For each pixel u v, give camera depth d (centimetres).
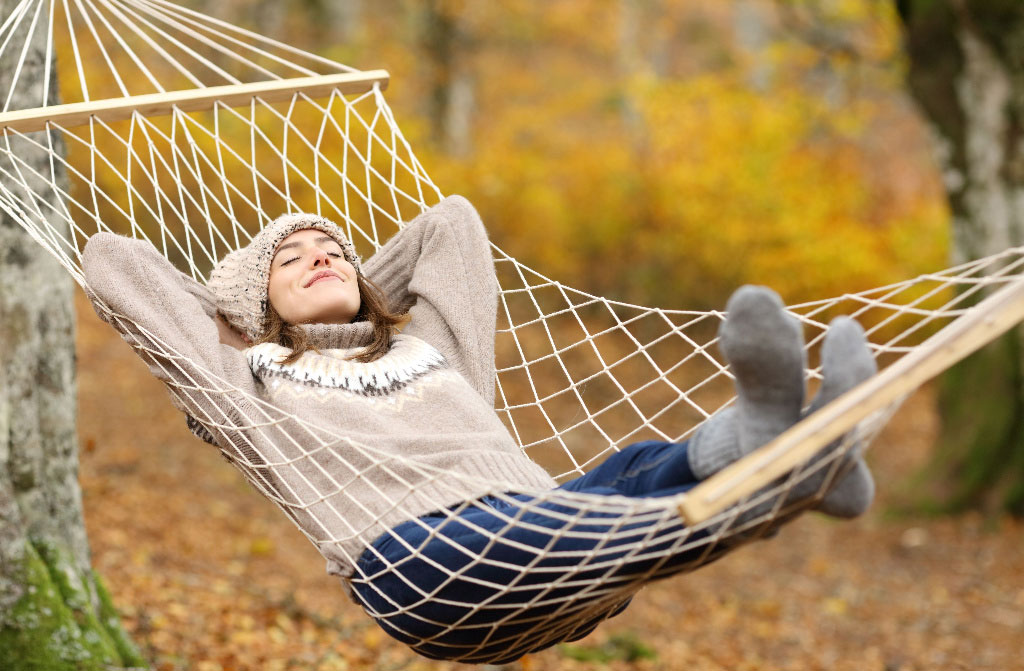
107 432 1181
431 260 420
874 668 805
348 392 361
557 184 2020
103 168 1330
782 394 254
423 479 338
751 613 936
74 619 458
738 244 1867
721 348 254
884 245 1969
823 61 2112
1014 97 1230
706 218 1878
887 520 1270
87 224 1321
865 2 1894
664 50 2667
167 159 1377
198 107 444
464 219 426
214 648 608
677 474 282
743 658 812
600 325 1919
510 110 2291
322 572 872
